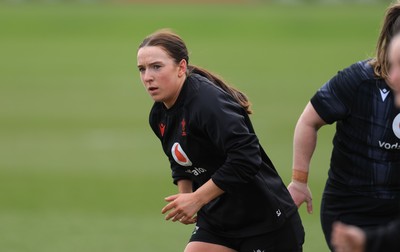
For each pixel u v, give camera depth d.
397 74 13.21
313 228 36.16
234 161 19.16
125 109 80.25
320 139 60.06
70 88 96.88
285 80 103.75
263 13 176.75
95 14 173.75
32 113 77.69
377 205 20.27
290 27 163.62
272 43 149.25
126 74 111.44
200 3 194.00
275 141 61.12
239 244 20.72
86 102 85.25
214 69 117.19
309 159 21.25
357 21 166.88
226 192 19.64
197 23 167.75
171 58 19.55
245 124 19.66
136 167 52.69
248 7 186.75
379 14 173.88
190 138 19.84
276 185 20.39
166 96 19.64
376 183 20.20
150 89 19.66
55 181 48.25
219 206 20.41
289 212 20.44
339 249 13.20
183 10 180.00
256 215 20.28
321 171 49.00
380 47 19.58
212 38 156.00
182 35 159.00
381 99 19.77
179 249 32.66
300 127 21.02
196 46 146.12
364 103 19.92
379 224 20.39
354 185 20.39
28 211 40.38
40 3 189.00
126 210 40.53
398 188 20.22
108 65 121.81
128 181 48.19
